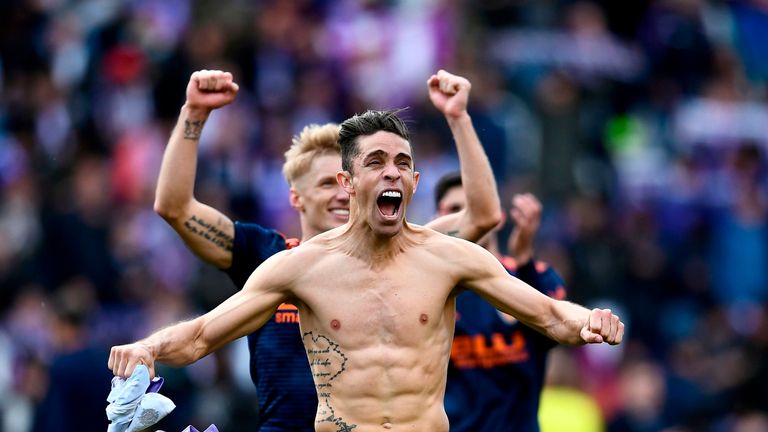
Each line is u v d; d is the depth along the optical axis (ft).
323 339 50.52
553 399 95.86
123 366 48.37
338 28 141.28
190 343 49.80
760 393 116.26
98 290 113.80
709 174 140.67
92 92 133.59
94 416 88.89
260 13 140.67
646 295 124.88
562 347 97.45
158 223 121.49
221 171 121.70
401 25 139.23
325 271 50.65
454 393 67.77
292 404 59.62
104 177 123.44
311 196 62.13
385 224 49.78
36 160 125.80
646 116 145.79
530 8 144.46
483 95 129.70
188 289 110.52
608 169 134.41
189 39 133.90
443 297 50.67
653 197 136.77
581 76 142.00
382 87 135.85
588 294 119.96
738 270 133.80
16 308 111.75
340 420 50.11
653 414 112.47
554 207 125.29
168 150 60.90
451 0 139.33
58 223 114.93
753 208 135.54
